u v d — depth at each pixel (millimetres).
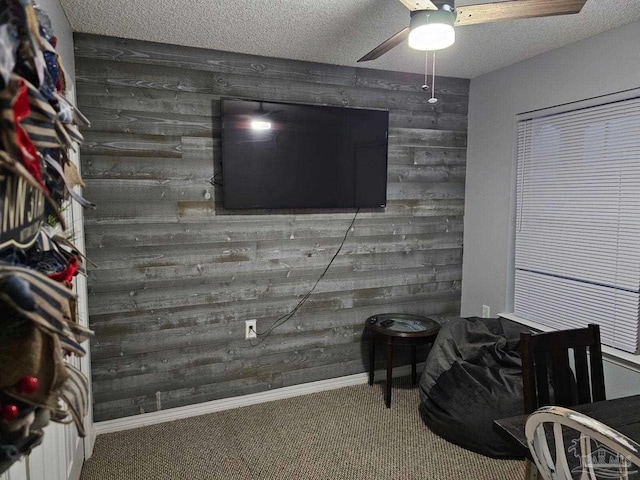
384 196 3145
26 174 654
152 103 2545
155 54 2523
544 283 2938
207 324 2814
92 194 2471
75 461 2047
